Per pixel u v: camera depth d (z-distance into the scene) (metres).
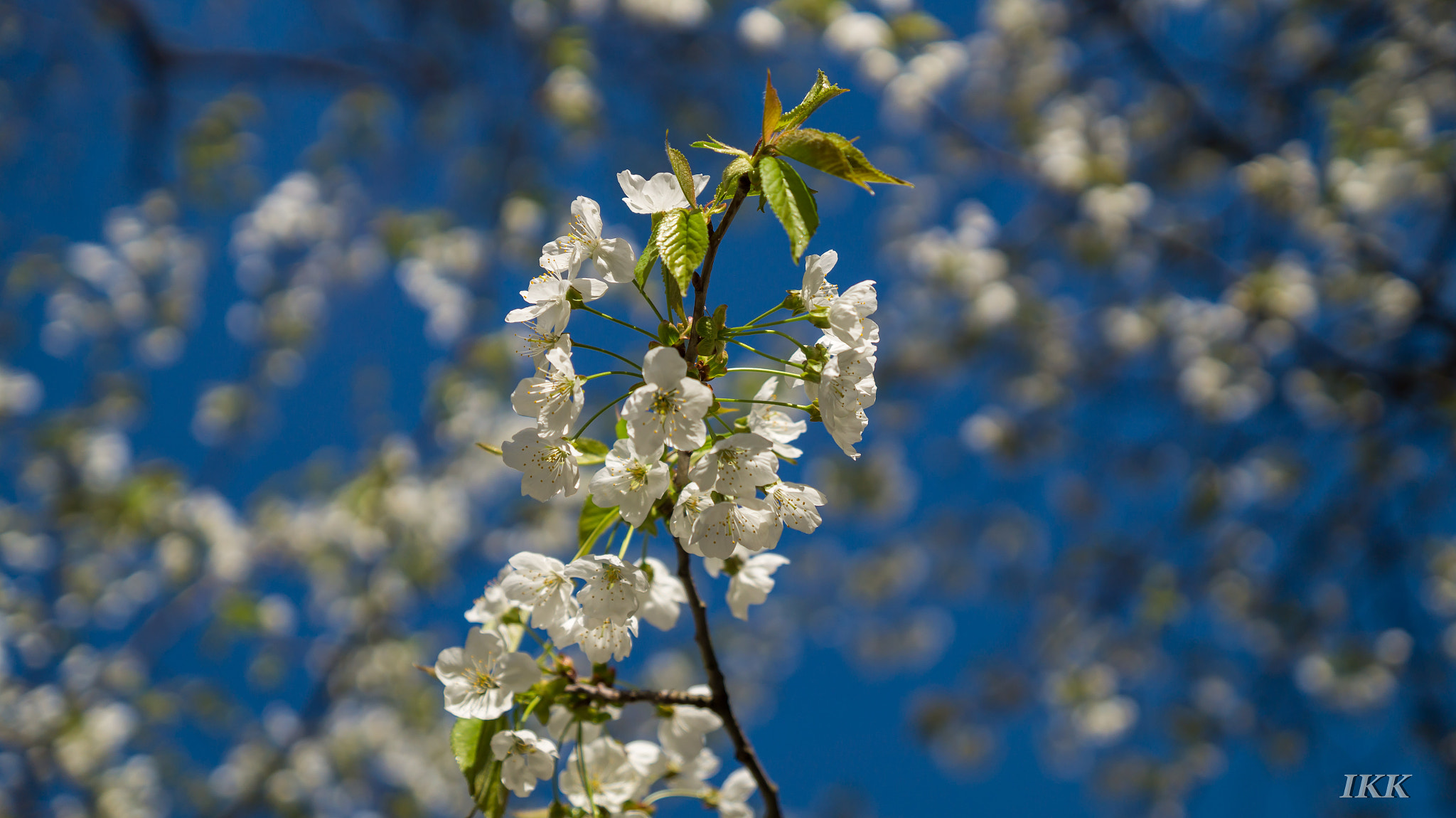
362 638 7.68
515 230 7.91
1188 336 7.61
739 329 1.79
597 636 1.89
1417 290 6.95
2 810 6.81
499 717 1.92
